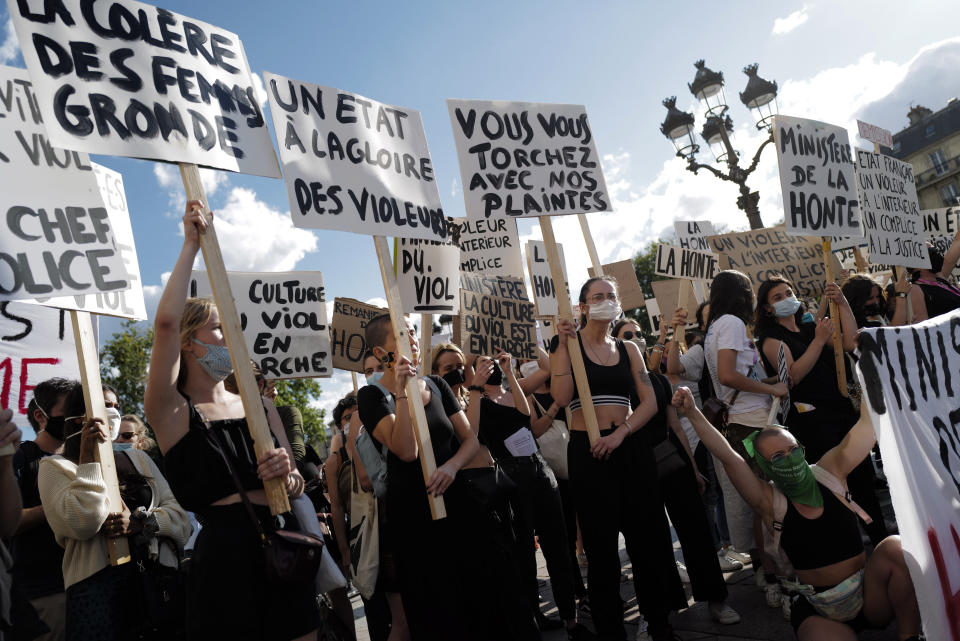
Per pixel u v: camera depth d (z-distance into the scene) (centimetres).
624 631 398
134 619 350
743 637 388
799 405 474
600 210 519
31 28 290
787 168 555
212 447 267
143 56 319
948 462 297
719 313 489
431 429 366
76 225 363
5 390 453
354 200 407
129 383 2886
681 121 1205
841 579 320
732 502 466
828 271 569
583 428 418
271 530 267
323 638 418
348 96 428
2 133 354
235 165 338
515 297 659
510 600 353
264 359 646
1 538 266
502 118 506
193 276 643
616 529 402
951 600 271
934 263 721
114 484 364
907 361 299
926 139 5812
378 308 728
